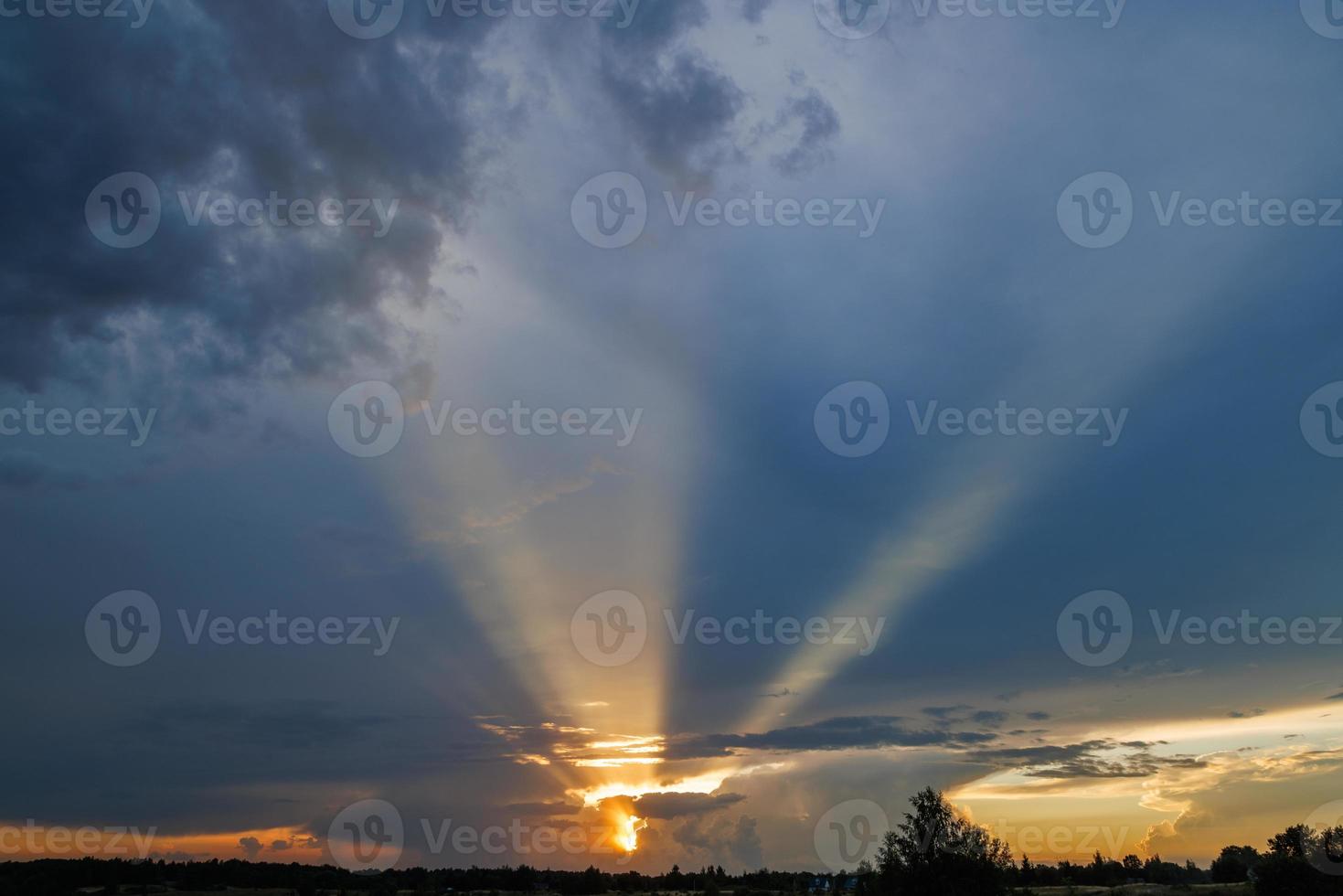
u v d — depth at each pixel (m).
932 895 68.00
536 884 150.88
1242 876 104.25
